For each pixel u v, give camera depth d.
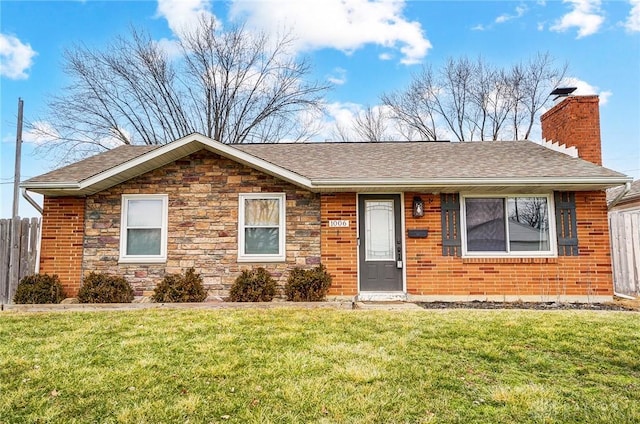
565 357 4.94
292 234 9.85
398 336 5.80
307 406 3.64
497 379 4.26
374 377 4.26
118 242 9.82
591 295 9.40
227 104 24.53
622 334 5.86
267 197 10.00
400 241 9.90
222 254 9.84
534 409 3.58
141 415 3.48
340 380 4.20
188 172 10.04
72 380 4.22
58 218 9.85
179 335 5.88
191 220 9.92
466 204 9.88
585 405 3.66
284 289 9.48
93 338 5.74
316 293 9.05
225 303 8.55
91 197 9.94
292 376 4.30
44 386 4.08
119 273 9.75
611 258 10.05
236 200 9.96
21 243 9.84
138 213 10.00
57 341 5.60
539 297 9.46
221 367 4.55
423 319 6.88
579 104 10.67
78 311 7.88
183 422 3.38
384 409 3.58
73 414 3.52
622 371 4.50
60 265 9.73
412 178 9.14
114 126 22.42
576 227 9.58
